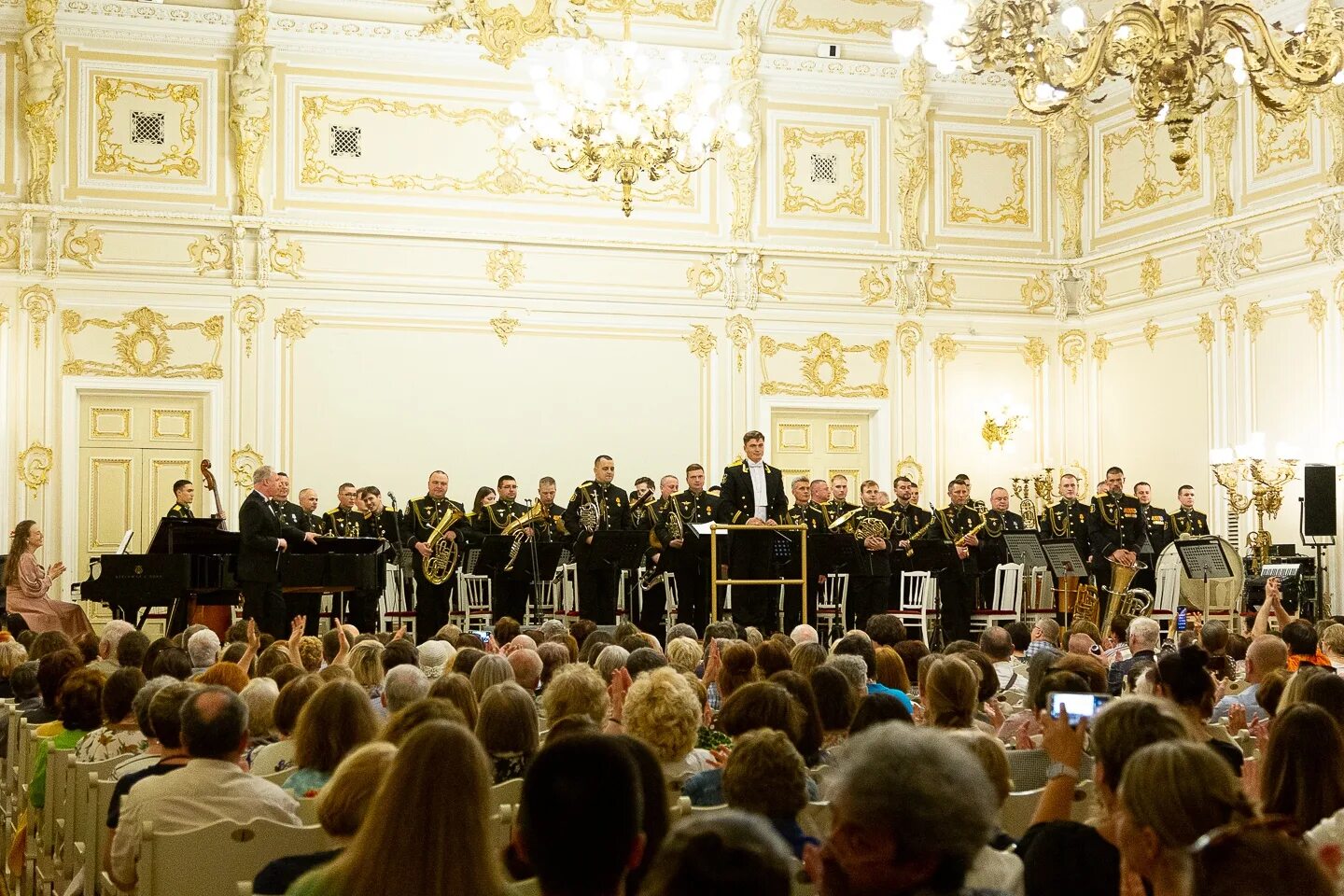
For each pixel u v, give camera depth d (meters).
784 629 14.52
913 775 2.29
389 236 17.08
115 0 16.39
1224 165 16.91
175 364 16.44
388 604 15.20
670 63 13.04
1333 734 3.54
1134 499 16.94
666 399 17.88
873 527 14.79
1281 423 16.08
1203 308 17.22
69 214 16.11
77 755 5.63
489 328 17.36
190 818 4.06
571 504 14.36
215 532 12.47
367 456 16.91
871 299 18.61
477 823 2.53
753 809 3.47
